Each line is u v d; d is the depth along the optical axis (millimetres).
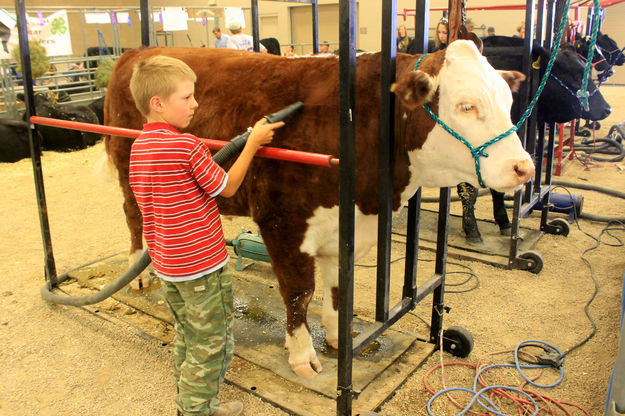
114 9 12016
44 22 7551
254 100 2609
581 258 4352
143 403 2605
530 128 4355
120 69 3322
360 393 2582
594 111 5145
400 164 2441
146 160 1944
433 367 2861
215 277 2086
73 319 3414
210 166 1956
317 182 2404
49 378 2805
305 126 2424
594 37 2400
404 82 2006
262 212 2570
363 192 2436
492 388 2645
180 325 2256
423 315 3459
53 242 4883
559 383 2713
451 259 4434
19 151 8016
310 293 2674
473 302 3637
